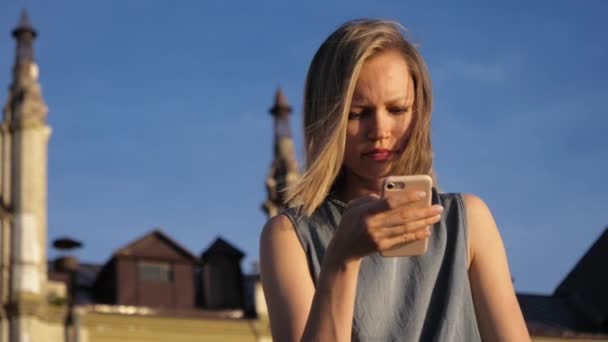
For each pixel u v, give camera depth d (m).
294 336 3.47
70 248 35.81
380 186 3.64
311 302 3.55
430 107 3.71
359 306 3.54
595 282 21.72
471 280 3.70
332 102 3.65
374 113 3.65
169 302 34.66
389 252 3.26
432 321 3.57
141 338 33.44
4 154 35.12
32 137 35.25
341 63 3.65
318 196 3.67
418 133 3.70
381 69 3.64
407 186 3.27
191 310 34.31
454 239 3.67
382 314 3.55
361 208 3.21
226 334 34.09
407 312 3.56
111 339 33.25
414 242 3.24
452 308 3.57
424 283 3.60
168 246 35.31
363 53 3.62
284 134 38.41
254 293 34.91
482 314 3.66
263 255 3.68
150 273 34.91
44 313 32.94
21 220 34.12
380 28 3.67
